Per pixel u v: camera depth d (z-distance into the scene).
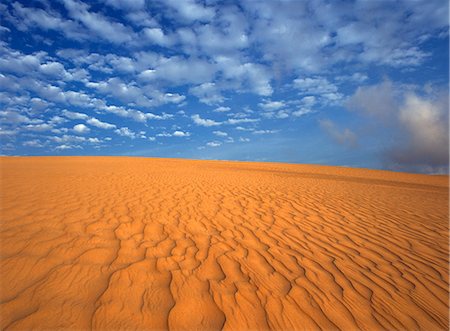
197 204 6.35
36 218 4.29
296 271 3.13
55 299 2.15
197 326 2.00
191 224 4.70
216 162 31.12
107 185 8.38
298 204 7.05
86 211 4.95
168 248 3.50
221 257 3.36
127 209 5.36
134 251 3.28
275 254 3.61
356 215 6.21
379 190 11.18
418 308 2.53
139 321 1.98
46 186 7.52
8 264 2.66
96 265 2.80
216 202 6.72
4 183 7.77
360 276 3.12
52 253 3.00
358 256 3.75
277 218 5.54
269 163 33.44
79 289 2.33
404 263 3.60
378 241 4.47
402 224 5.66
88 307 2.08
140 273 2.71
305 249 3.89
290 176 15.95
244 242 4.00
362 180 16.05
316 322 2.19
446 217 6.56
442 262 3.71
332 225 5.26
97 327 1.88
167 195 7.25
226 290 2.55
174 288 2.49
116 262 2.92
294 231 4.73
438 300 2.70
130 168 16.33
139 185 8.79
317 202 7.49
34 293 2.21
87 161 22.58
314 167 28.52
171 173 14.09
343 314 2.34
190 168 19.14
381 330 2.16
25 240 3.31
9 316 1.91
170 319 2.04
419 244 4.43
